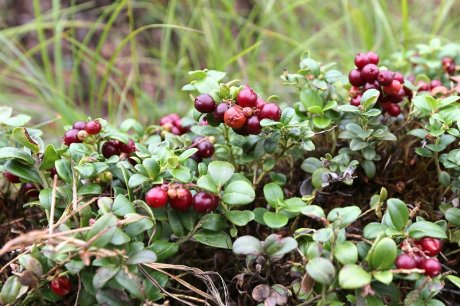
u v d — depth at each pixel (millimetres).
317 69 346
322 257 280
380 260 270
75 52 552
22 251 306
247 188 300
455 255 335
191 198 302
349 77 334
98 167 312
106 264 280
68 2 665
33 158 317
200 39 612
